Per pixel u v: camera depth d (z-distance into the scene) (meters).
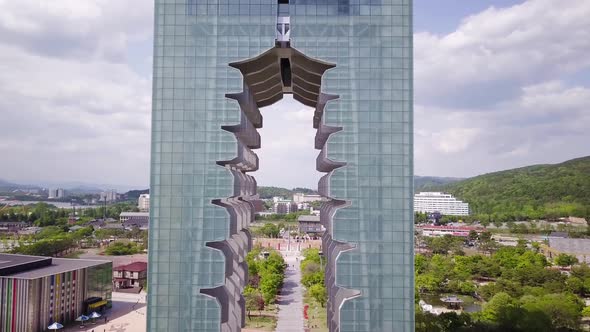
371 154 63.91
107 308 132.88
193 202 63.41
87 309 123.94
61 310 114.50
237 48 65.00
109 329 113.31
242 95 74.19
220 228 63.03
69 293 117.75
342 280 62.34
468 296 144.75
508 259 172.38
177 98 64.50
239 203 91.19
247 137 83.19
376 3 65.50
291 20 65.25
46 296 109.50
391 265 62.28
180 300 61.94
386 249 62.53
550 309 102.06
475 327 94.12
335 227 63.12
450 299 134.12
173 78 64.81
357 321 61.56
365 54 65.12
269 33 65.06
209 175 63.75
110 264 135.62
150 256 62.53
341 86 64.88
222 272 62.44
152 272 62.38
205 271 62.44
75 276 120.38
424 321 97.00
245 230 97.12
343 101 64.69
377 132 64.19
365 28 65.31
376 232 62.81
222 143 64.06
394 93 64.56
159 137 64.19
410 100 64.31
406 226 62.78
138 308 134.25
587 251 196.75
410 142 63.88
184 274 62.38
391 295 61.84
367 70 64.88
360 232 62.88
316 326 111.62
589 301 129.25
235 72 64.75
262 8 65.38
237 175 73.75
